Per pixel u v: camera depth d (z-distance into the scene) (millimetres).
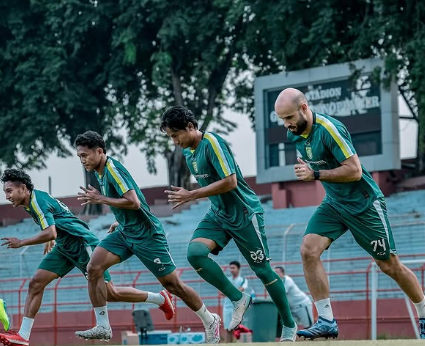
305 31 62000
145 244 19094
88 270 19203
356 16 62562
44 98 70000
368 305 45625
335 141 15555
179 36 67500
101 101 73125
